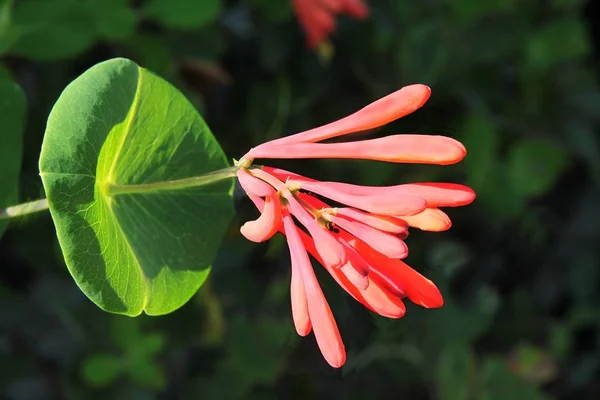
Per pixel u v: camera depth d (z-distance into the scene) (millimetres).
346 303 562
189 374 560
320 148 375
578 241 707
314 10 510
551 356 664
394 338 601
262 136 565
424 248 641
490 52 592
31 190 484
